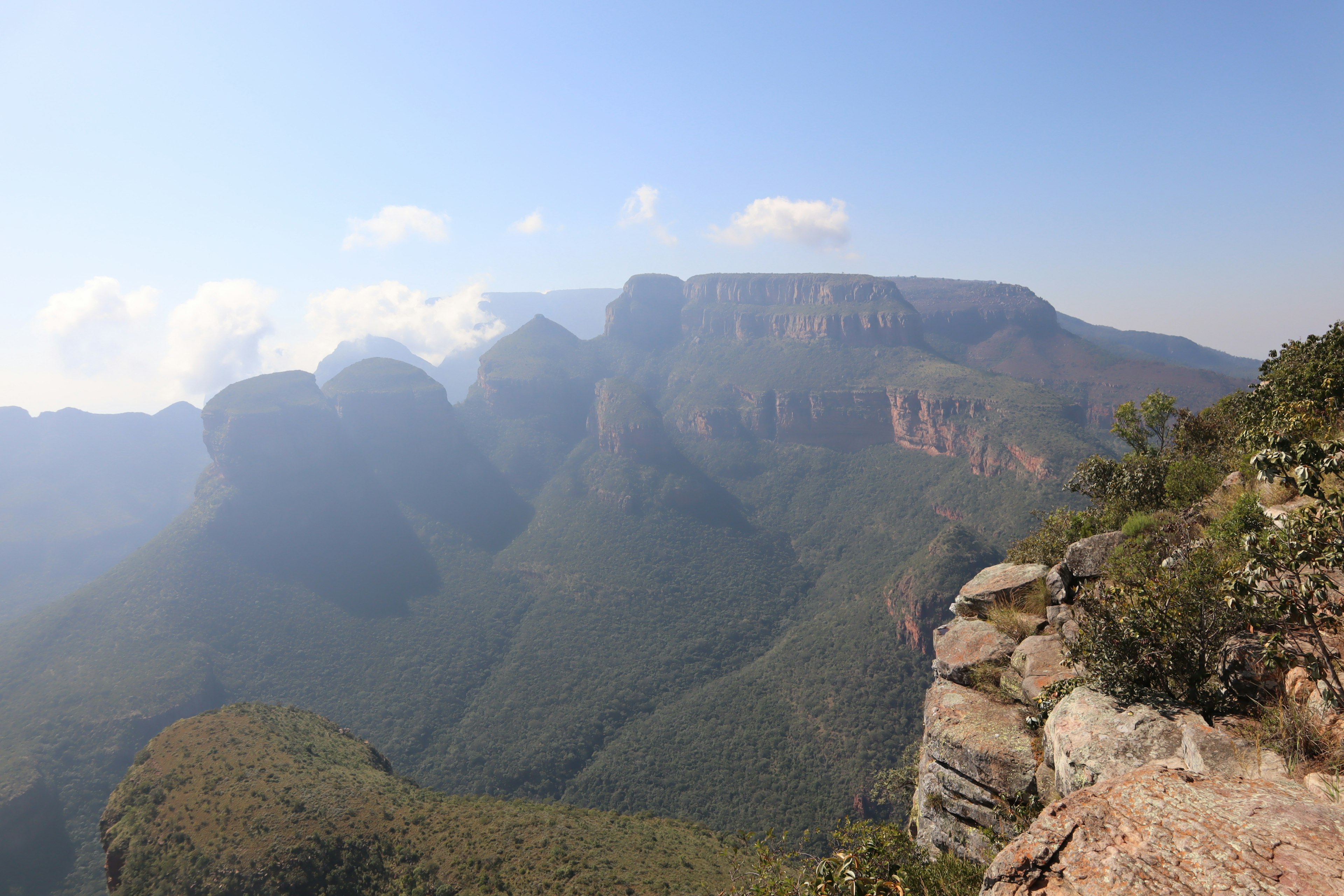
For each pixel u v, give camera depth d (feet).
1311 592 17.11
